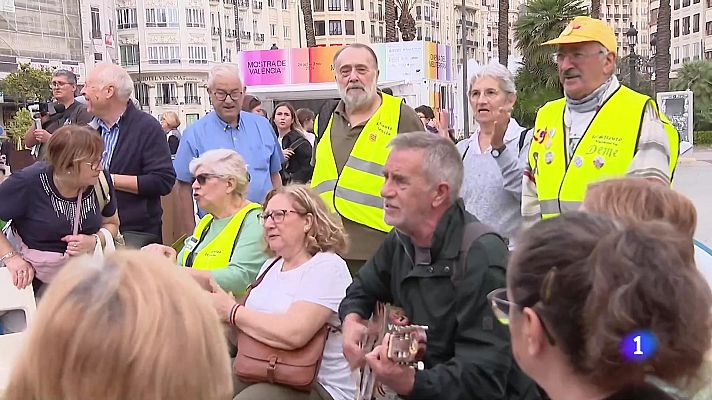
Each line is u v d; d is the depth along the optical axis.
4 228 4.34
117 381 1.38
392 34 31.91
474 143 4.39
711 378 1.61
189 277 1.55
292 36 69.00
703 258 2.83
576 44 3.44
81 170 4.04
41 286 4.16
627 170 3.32
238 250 4.05
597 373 1.41
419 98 18.06
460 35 79.12
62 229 4.14
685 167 19.17
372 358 2.33
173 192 5.68
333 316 3.37
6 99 38.84
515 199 4.15
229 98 5.35
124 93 4.94
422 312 2.64
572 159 3.49
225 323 3.37
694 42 67.50
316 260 3.44
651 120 3.36
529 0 23.91
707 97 37.41
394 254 2.88
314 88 18.38
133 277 1.47
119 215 4.92
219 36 60.88
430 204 2.63
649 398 1.42
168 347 1.40
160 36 58.88
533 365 1.52
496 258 2.49
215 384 1.48
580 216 1.51
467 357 2.43
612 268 1.38
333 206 4.30
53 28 49.06
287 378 3.24
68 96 6.70
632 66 22.34
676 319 1.37
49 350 1.40
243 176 4.21
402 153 2.66
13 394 1.44
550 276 1.43
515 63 24.80
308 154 8.66
